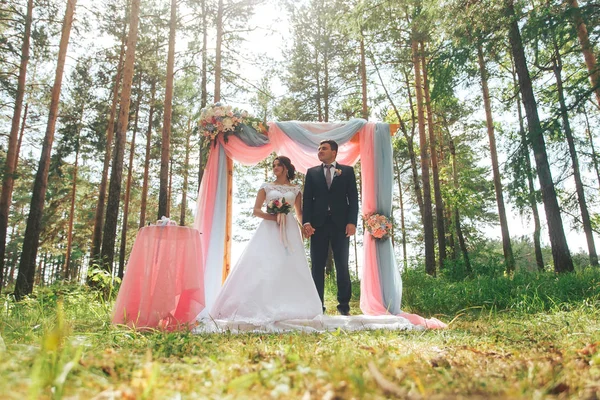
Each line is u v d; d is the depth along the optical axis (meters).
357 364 1.74
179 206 30.75
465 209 17.05
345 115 19.73
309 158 6.57
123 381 1.54
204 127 6.30
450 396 1.26
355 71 18.47
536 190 8.49
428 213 15.48
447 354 2.29
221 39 15.76
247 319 4.46
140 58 17.16
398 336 3.22
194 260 4.39
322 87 19.75
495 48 8.96
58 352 1.66
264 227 5.10
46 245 24.72
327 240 5.58
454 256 17.62
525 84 9.48
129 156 23.89
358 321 4.66
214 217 5.93
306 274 4.94
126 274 4.26
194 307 4.29
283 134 6.38
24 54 14.20
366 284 6.07
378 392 1.30
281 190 5.32
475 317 5.25
